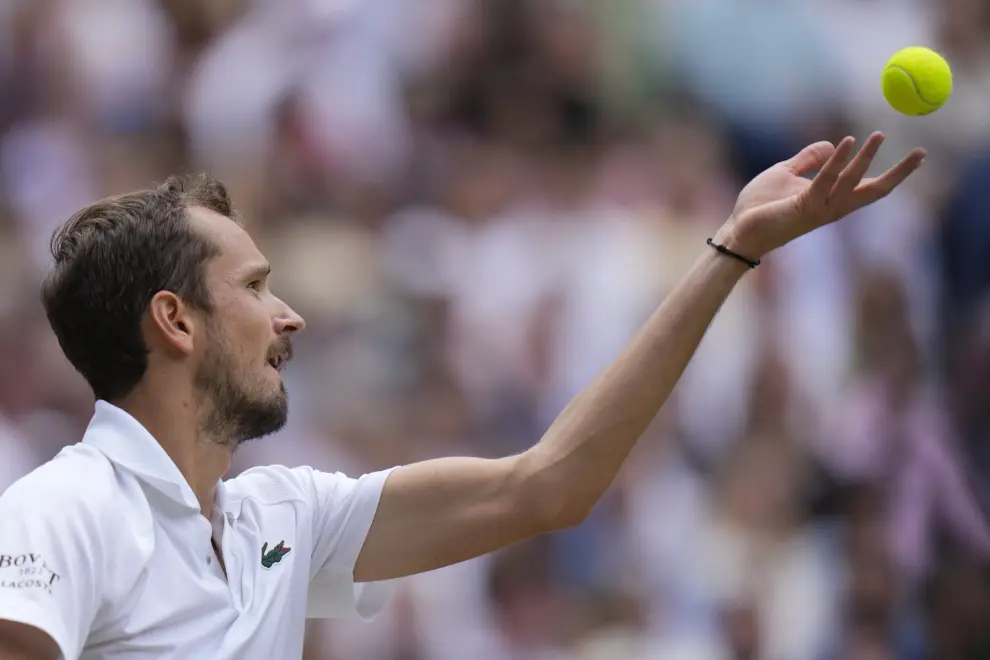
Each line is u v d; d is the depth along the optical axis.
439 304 25.78
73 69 28.00
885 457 25.39
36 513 7.02
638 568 23.67
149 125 28.00
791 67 28.70
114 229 7.83
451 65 27.84
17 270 26.67
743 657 23.70
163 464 7.56
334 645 22.25
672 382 8.49
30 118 28.03
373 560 8.66
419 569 8.70
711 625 23.70
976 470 26.19
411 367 25.28
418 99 27.78
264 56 27.81
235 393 7.97
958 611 24.84
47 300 7.97
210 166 27.53
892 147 28.77
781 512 24.72
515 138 27.70
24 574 6.79
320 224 26.80
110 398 7.92
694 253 26.64
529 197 27.03
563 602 23.25
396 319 25.61
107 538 7.16
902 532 24.97
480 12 27.98
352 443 24.41
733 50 28.58
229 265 8.01
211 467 8.03
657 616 23.55
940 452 25.77
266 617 7.77
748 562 24.19
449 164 27.38
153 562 7.39
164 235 7.83
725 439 24.92
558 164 27.50
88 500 7.18
